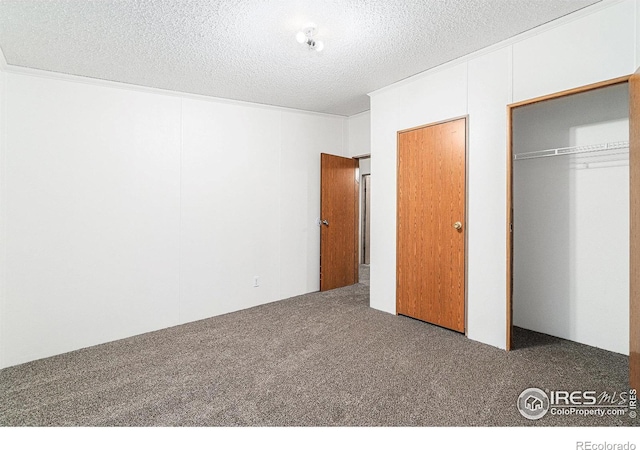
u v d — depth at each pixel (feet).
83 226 9.40
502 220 8.54
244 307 12.64
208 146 11.73
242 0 6.24
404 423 5.64
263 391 6.72
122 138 10.01
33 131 8.67
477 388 6.72
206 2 6.27
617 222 8.30
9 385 7.20
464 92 9.23
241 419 5.81
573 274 9.09
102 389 6.91
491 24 7.43
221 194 12.05
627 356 8.11
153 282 10.61
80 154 9.34
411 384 6.91
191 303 11.38
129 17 6.69
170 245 10.94
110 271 9.83
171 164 10.93
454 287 9.73
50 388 7.01
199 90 11.05
